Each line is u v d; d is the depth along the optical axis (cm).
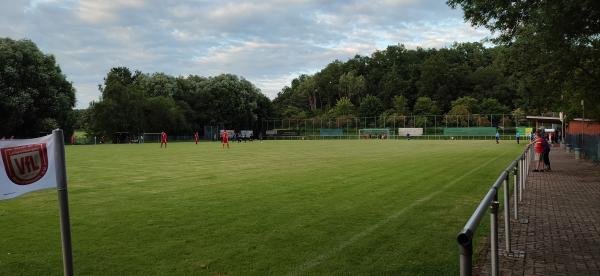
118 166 2250
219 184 1495
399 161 2506
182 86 9944
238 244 736
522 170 1326
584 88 2147
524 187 1477
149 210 1033
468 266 298
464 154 3198
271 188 1390
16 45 5872
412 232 819
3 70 5622
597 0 1004
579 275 602
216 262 641
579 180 1727
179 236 791
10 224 895
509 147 4484
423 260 651
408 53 15862
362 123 10506
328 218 938
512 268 632
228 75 10731
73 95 6688
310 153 3450
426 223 891
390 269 610
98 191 1343
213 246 724
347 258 659
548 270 623
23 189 445
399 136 9769
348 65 16175
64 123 6425
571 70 1931
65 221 467
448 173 1823
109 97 7319
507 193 704
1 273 599
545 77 2130
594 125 3484
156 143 7094
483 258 674
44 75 5994
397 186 1427
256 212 1004
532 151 2703
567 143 4216
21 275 593
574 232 852
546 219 977
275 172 1892
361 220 918
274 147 4841
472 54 14638
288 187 1412
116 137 7288
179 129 8788
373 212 1002
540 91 2347
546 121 5397
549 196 1315
